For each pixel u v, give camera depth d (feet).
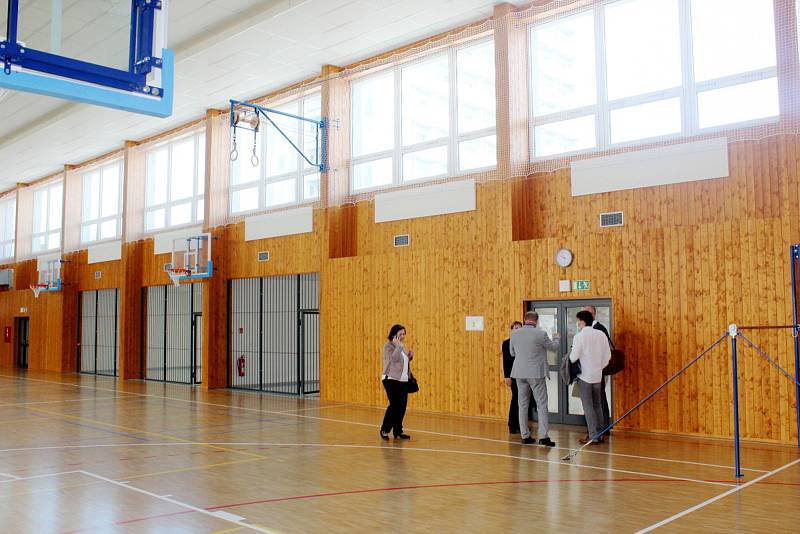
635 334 34.45
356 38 45.78
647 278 34.27
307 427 36.50
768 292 30.66
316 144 51.52
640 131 37.17
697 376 32.42
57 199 88.94
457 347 41.73
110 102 20.99
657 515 18.58
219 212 60.75
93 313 81.05
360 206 50.08
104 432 35.29
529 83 41.96
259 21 42.88
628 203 36.73
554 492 21.42
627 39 38.09
